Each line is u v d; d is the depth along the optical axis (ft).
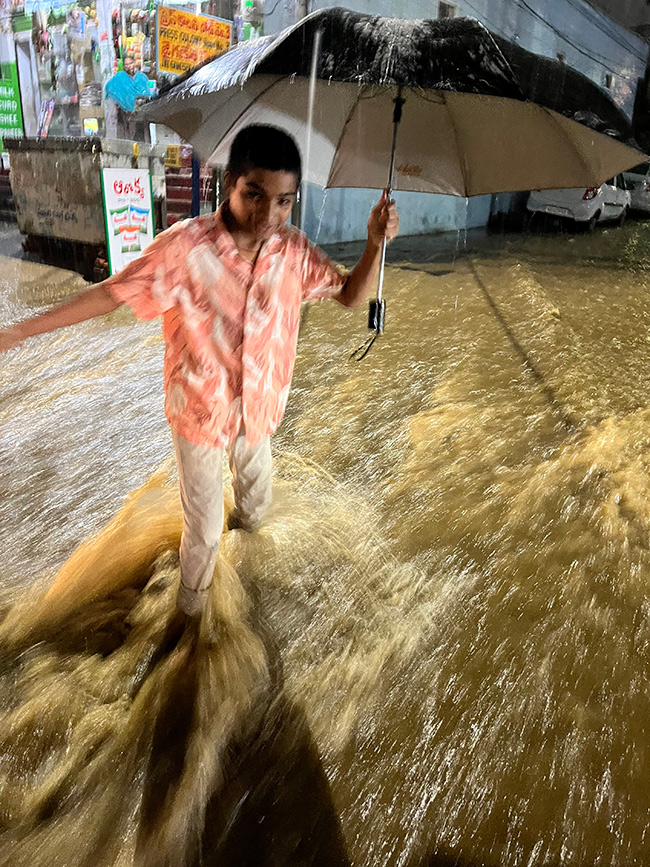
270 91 8.09
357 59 6.74
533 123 7.69
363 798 6.34
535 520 10.75
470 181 8.63
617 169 8.02
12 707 7.09
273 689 7.45
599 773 6.63
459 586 9.25
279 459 12.48
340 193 36.19
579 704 7.42
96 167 23.35
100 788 6.33
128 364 17.80
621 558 9.87
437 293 25.98
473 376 17.06
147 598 8.59
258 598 8.76
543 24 47.75
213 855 5.81
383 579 9.31
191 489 7.08
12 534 10.22
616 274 32.68
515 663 7.97
